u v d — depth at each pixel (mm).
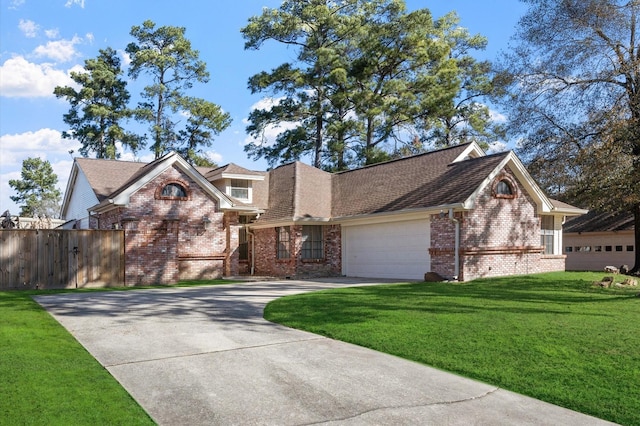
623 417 4930
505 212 19188
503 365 6637
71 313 11133
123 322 10008
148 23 42719
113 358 7176
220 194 21453
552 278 17938
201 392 5727
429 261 18984
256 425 4801
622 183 17625
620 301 11938
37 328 9008
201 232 21109
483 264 18391
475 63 39812
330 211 23656
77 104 43875
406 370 6613
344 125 37344
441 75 36906
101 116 43281
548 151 22125
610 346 7305
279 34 38531
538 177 22484
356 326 9180
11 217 26156
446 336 8203
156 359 7137
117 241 18125
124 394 5520
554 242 23125
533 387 5812
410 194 20609
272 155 40406
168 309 11766
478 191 17859
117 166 27234
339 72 36406
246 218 24844
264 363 6945
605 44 20281
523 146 23000
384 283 17891
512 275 19219
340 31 38500
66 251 17203
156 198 20047
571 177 20953
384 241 21172
